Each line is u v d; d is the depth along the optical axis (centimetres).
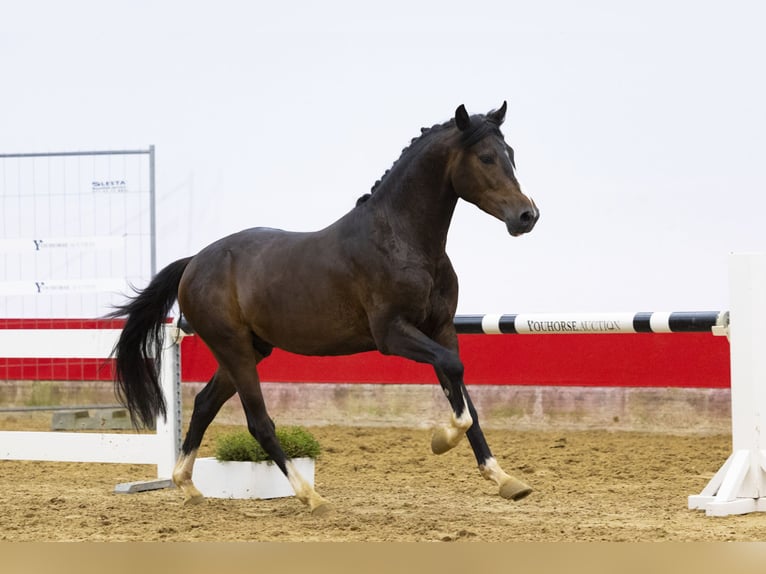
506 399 1446
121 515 827
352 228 809
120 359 934
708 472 1058
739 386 817
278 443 855
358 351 838
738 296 816
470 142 761
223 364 885
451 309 810
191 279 895
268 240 873
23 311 1612
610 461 1148
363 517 798
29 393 1655
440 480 1044
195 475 949
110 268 1605
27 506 879
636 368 1384
